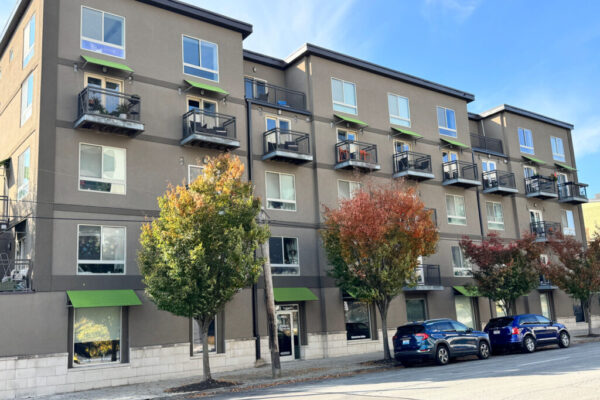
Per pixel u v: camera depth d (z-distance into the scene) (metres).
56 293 17.66
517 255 26.11
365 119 28.05
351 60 27.88
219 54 23.67
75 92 19.48
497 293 25.75
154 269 16.44
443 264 29.31
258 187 23.73
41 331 17.08
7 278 19.09
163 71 21.78
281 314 23.36
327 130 26.47
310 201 25.31
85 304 17.41
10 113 22.11
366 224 19.70
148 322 19.30
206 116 22.28
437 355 18.66
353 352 24.83
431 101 31.48
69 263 18.20
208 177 17.30
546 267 27.86
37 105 18.89
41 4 19.48
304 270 24.33
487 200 33.16
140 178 20.34
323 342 24.14
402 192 21.03
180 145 21.62
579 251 29.66
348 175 26.72
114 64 19.78
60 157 18.72
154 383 18.28
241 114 23.81
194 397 14.52
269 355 22.34
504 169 34.91
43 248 17.73
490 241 26.98
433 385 12.89
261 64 27.53
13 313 16.69
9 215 20.88
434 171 30.47
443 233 29.75
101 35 20.50
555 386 11.39
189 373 19.84
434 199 29.94
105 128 19.48
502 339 22.05
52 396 16.09
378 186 22.42
